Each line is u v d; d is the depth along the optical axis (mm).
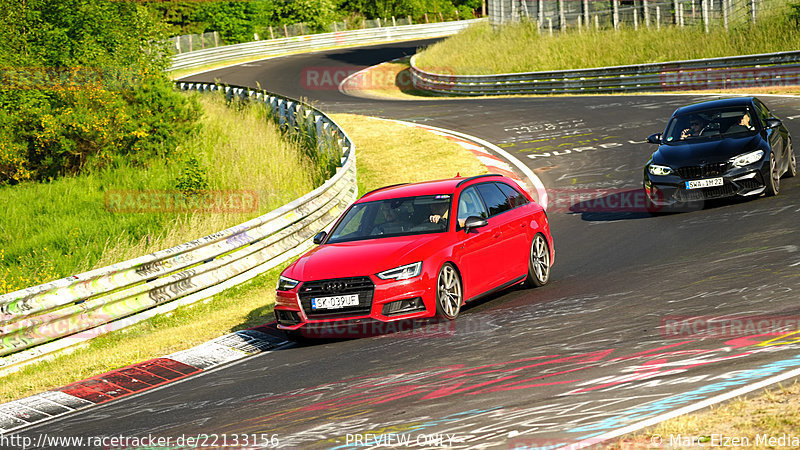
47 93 27266
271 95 31938
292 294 9039
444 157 23688
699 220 13445
